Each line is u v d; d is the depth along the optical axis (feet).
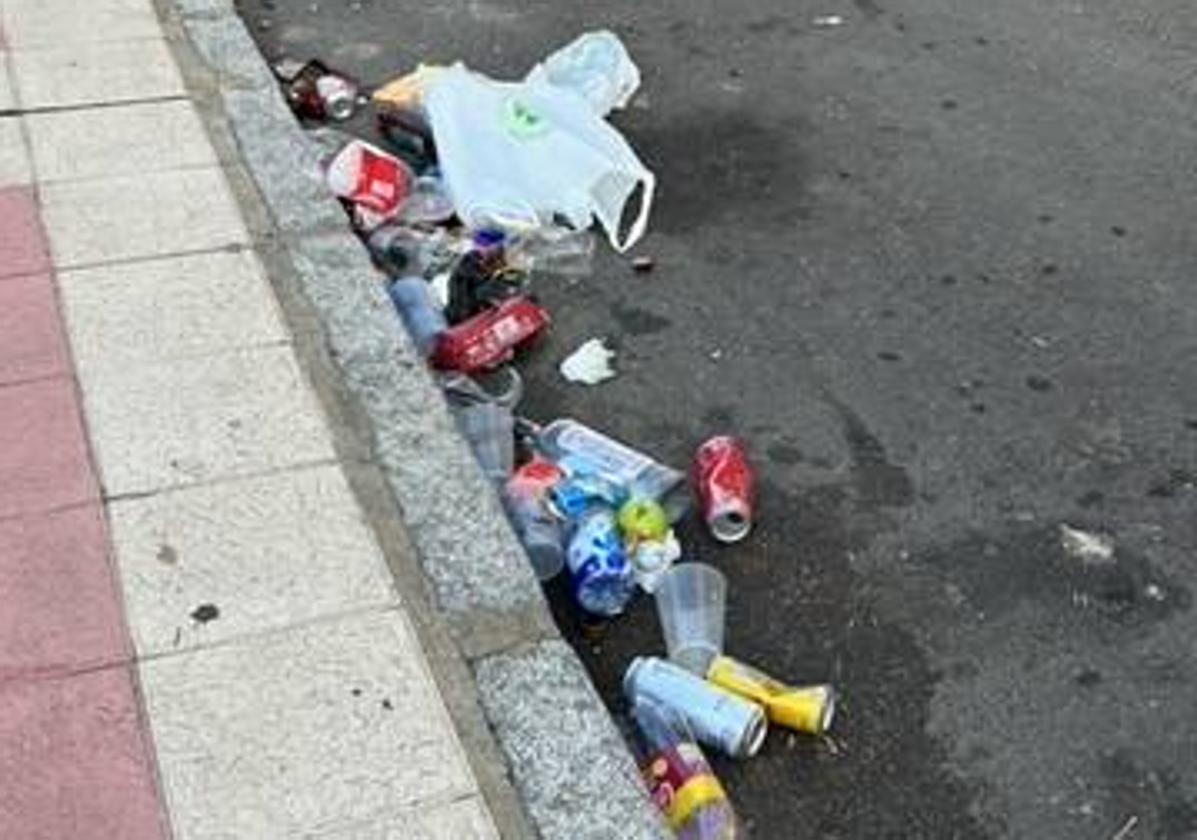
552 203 17.47
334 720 10.96
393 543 12.42
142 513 12.59
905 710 12.10
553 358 15.74
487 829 10.32
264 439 13.38
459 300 15.99
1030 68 20.85
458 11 21.85
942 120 19.70
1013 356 15.79
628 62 19.94
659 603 12.87
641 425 14.90
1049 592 13.12
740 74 20.58
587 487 13.35
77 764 10.60
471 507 12.80
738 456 13.85
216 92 18.62
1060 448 14.62
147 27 20.01
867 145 19.20
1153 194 18.34
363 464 13.16
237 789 10.48
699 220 17.80
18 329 14.61
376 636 11.61
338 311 14.94
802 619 12.87
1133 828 11.28
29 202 16.49
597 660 12.58
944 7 22.34
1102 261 17.19
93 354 14.30
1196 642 12.70
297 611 11.79
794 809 11.41
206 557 12.21
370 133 19.13
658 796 11.11
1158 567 13.37
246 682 11.20
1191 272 17.02
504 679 11.35
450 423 13.65
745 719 11.55
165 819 10.27
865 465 14.40
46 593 11.85
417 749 10.80
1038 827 11.27
